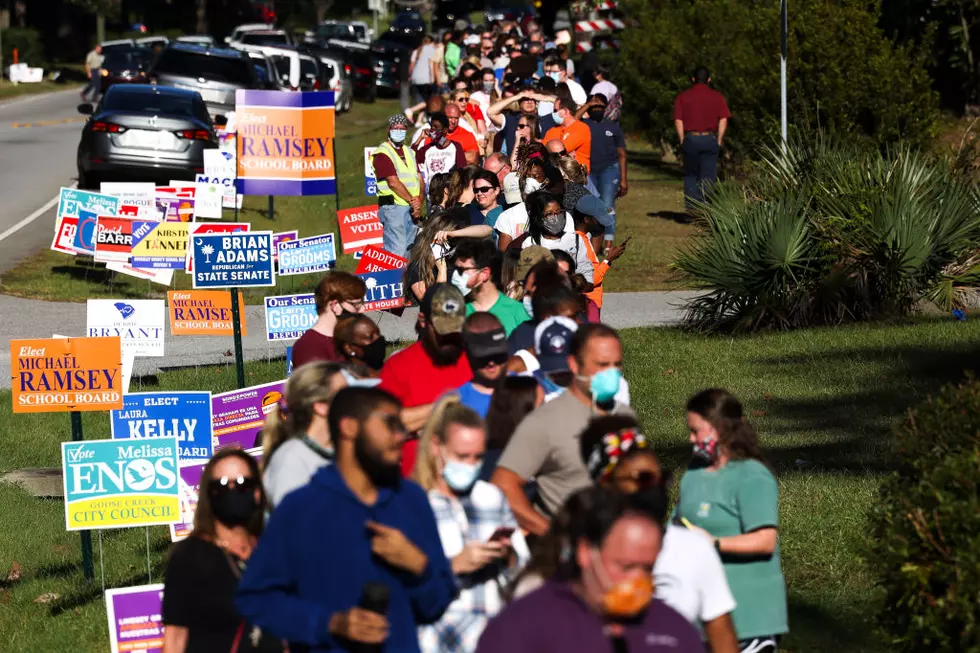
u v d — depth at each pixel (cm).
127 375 1878
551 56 3722
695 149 3922
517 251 1784
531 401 1077
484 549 873
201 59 5547
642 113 5500
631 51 5422
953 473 959
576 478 991
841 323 2683
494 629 661
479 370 1073
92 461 1362
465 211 1822
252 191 2494
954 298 2769
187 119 4281
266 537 817
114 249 2630
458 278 1397
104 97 4453
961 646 933
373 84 9000
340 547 805
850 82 3922
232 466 934
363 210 2686
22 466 1984
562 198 2058
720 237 2736
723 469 964
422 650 877
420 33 10069
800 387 2169
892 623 1012
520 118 3222
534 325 1280
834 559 1398
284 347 2670
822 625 1260
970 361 2258
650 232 3941
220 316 2083
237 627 936
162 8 16150
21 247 3719
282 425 1034
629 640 664
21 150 5984
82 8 13562
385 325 2827
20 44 12094
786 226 2675
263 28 8744
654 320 2870
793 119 4053
